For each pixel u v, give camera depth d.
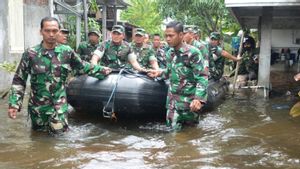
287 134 5.49
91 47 7.67
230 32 21.94
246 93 9.45
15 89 5.04
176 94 5.65
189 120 5.79
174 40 5.45
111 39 6.62
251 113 7.03
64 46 5.23
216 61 8.25
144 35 7.47
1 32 8.97
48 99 5.17
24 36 9.99
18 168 3.90
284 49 15.76
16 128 5.50
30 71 5.12
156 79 6.02
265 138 5.26
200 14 20.30
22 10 9.75
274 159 4.32
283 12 11.19
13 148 4.57
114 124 5.92
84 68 5.57
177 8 20.08
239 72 10.97
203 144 4.91
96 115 6.41
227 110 7.30
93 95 5.83
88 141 4.95
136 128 5.71
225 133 5.52
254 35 17.53
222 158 4.33
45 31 4.98
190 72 5.53
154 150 4.61
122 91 5.72
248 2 8.20
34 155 4.32
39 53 5.06
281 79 12.77
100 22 18.22
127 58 6.56
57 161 4.13
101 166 4.00
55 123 5.17
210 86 7.22
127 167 3.98
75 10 12.04
